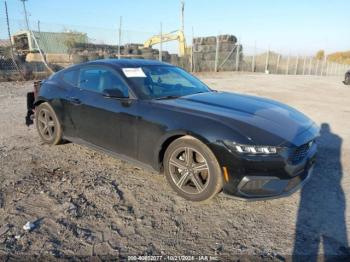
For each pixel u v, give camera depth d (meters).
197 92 4.43
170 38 27.09
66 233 2.90
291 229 3.05
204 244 2.81
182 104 3.73
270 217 3.26
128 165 4.50
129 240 2.84
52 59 20.17
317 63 38.41
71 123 4.75
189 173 3.46
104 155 4.87
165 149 3.70
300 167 3.35
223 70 26.47
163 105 3.70
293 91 14.01
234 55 27.75
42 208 3.31
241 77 20.98
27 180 3.95
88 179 4.02
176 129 3.43
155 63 4.83
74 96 4.64
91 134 4.45
